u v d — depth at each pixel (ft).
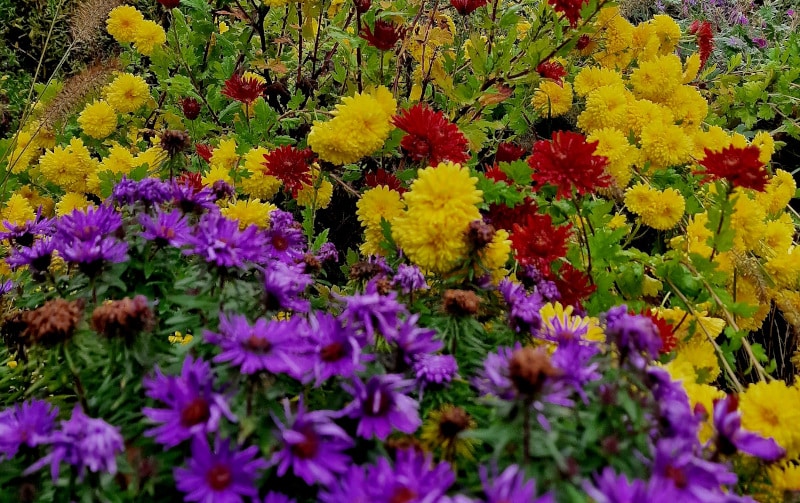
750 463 1.92
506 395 1.61
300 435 1.57
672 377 1.87
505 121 3.31
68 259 1.89
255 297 1.93
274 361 1.65
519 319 1.99
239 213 2.48
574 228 2.62
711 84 4.35
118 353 1.77
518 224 2.43
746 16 5.50
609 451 1.59
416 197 2.11
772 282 2.64
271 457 1.63
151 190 2.10
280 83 3.46
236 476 1.58
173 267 2.06
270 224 2.36
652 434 1.64
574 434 1.65
